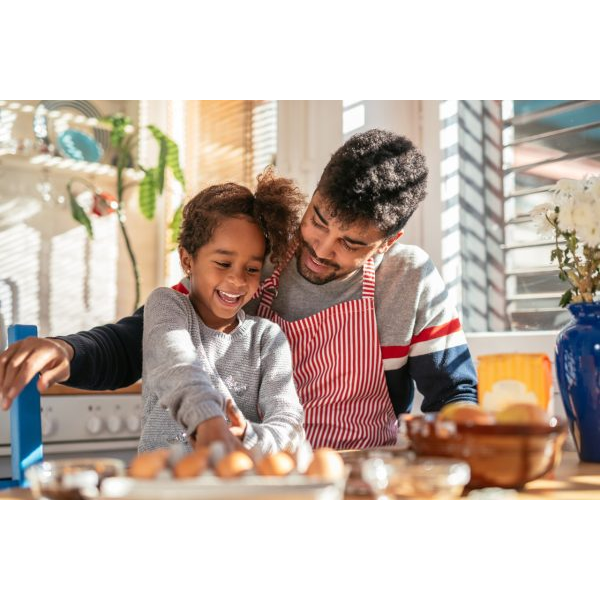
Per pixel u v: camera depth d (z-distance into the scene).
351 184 1.20
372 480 0.72
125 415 2.04
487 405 1.02
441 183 2.12
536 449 0.78
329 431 1.36
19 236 2.62
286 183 1.37
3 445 1.81
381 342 1.40
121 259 2.87
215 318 1.29
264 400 1.20
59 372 1.05
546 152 1.92
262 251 1.28
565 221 1.14
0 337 2.04
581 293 1.17
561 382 1.13
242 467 0.71
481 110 2.06
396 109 2.19
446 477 0.70
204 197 1.30
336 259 1.29
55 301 2.69
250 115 2.81
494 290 2.02
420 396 2.06
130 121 2.80
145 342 1.15
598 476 0.94
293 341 1.38
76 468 0.73
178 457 0.74
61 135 2.67
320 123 2.33
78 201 2.76
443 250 2.11
